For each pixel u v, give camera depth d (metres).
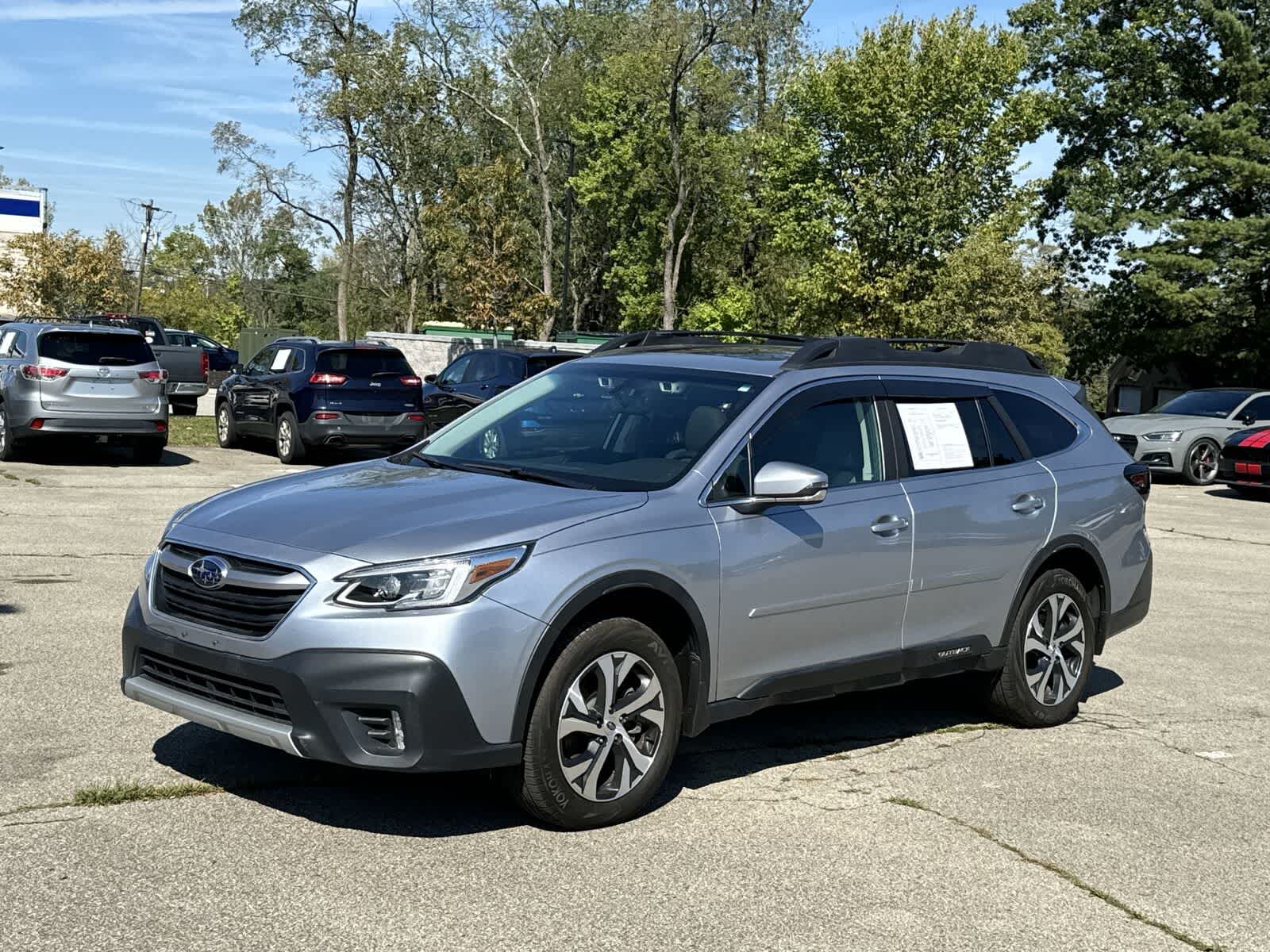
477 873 4.11
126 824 4.37
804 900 4.07
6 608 7.62
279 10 50.50
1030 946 3.82
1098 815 5.08
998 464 6.20
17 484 13.88
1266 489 20.67
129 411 16.39
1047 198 44.94
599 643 4.52
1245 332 39.16
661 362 5.88
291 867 4.07
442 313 55.97
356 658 4.16
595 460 5.29
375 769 4.21
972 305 36.75
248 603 4.35
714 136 56.12
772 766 5.48
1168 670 7.83
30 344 16.11
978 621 6.04
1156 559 12.69
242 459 18.69
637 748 4.71
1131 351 42.88
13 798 4.56
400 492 4.92
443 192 42.88
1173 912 4.15
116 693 5.96
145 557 9.60
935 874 4.35
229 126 52.75
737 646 5.03
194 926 3.62
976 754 5.85
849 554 5.38
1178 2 41.66
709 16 54.22
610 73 57.22
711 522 4.94
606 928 3.77
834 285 43.06
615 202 59.28
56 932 3.53
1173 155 38.03
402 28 53.16
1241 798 5.39
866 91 45.59
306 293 103.06
